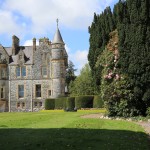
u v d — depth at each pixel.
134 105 25.42
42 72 62.34
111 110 26.12
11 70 63.09
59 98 55.44
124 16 25.89
